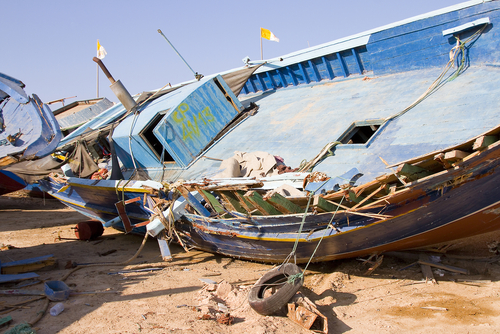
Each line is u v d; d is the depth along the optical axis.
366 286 7.74
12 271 9.33
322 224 7.55
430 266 8.17
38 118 10.52
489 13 9.91
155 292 8.02
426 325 5.98
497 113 8.06
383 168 8.23
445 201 6.62
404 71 12.40
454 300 6.66
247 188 7.91
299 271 6.87
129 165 15.71
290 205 7.66
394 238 7.35
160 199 10.46
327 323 6.10
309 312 6.27
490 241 8.55
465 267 7.95
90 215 14.98
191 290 8.08
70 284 8.59
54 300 7.64
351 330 6.14
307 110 13.05
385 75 12.97
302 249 8.18
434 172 6.65
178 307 7.22
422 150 8.17
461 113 8.67
